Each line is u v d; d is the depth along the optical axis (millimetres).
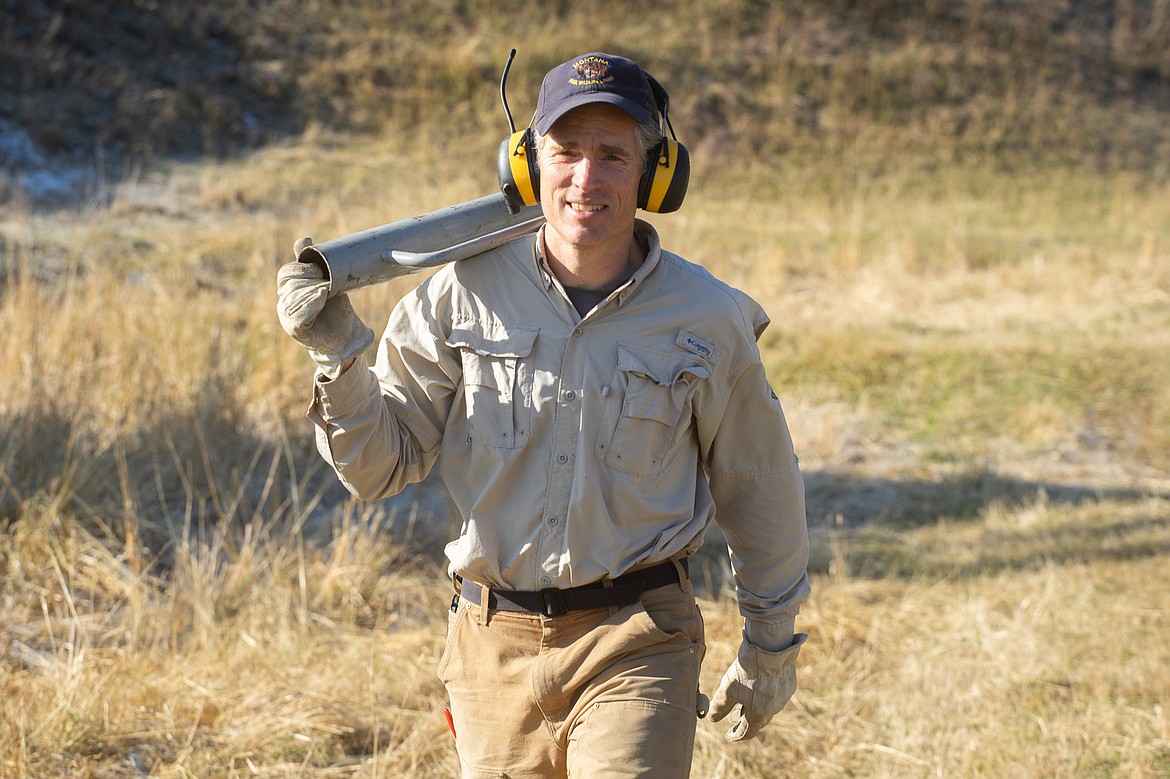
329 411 4738
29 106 28812
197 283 21203
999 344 21125
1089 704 9008
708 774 8016
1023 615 10688
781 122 37625
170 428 13469
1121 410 18094
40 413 12570
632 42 39031
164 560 11570
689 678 4910
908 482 15109
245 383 15750
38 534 11000
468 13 38625
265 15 35594
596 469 4895
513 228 5016
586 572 4910
